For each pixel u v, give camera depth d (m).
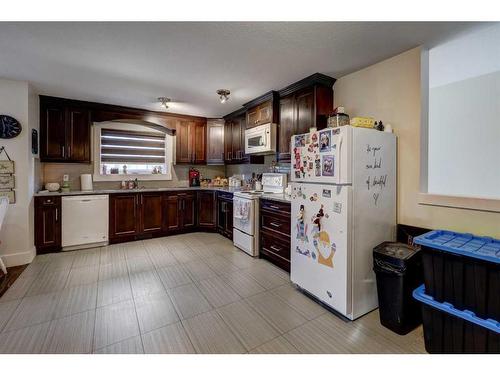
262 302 2.14
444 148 3.09
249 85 3.02
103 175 4.09
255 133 3.56
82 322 1.83
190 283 2.49
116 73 2.66
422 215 2.07
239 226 3.50
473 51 2.19
